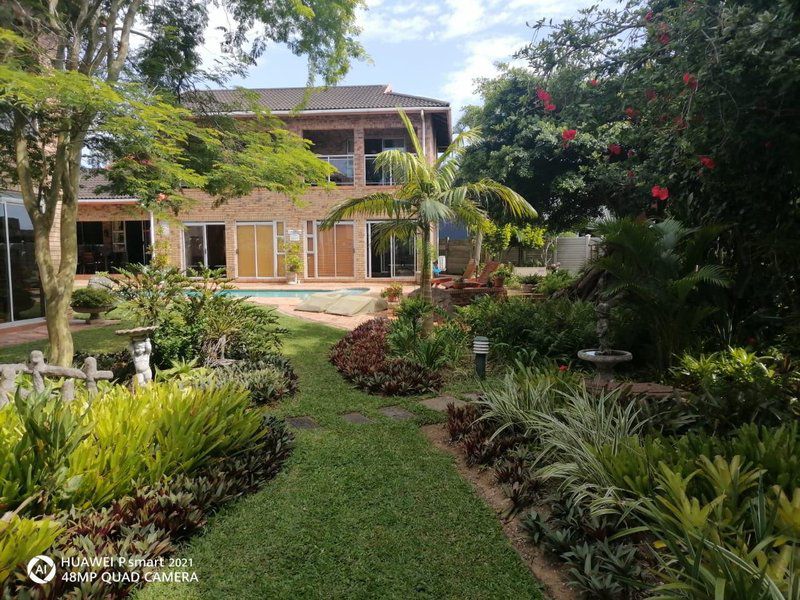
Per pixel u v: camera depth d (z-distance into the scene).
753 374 4.98
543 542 2.84
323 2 7.51
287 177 8.31
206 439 3.61
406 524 3.14
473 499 3.44
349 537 2.99
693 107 5.04
